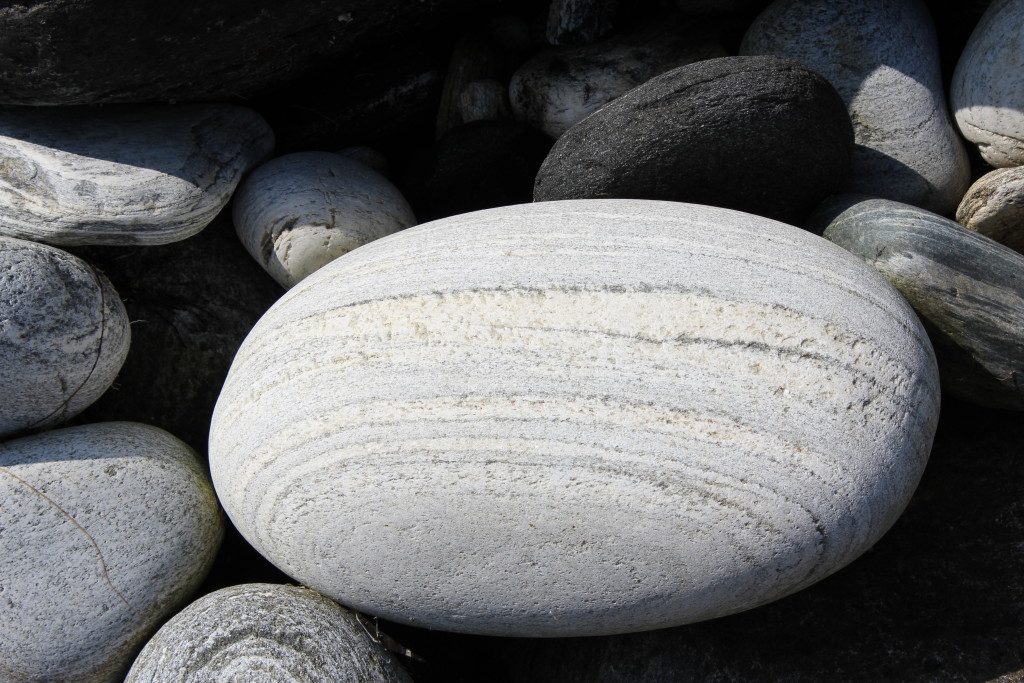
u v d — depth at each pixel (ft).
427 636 2.56
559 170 2.66
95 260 2.78
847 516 2.23
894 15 2.74
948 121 2.74
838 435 2.21
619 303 2.25
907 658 2.36
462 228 2.39
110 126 2.74
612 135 2.60
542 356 2.24
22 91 2.61
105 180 2.67
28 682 2.44
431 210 2.90
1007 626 2.35
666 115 2.56
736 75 2.54
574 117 2.85
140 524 2.50
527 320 2.25
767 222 2.39
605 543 2.23
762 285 2.26
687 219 2.36
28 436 2.59
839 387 2.22
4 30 2.50
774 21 2.79
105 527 2.49
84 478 2.52
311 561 2.34
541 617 2.30
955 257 2.46
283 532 2.34
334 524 2.29
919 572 2.42
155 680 2.34
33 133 2.72
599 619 2.29
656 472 2.20
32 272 2.53
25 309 2.52
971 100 2.68
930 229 2.48
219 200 2.73
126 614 2.48
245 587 2.47
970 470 2.47
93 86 2.61
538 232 2.35
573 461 2.21
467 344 2.26
